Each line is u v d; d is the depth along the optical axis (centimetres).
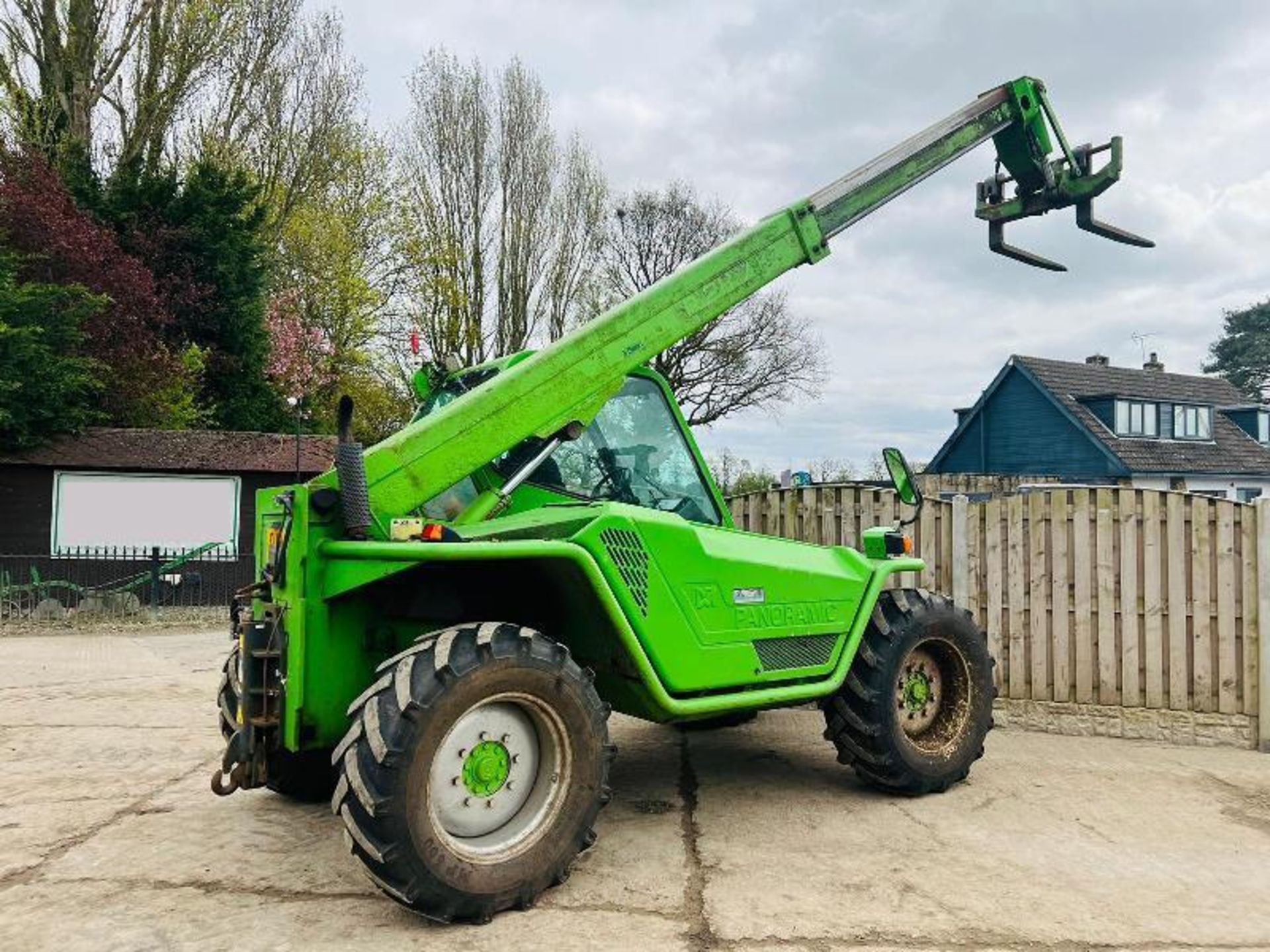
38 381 1513
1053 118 598
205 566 1491
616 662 386
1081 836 414
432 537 341
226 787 353
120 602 1276
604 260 3244
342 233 2717
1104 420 3061
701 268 463
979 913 325
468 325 2869
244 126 2681
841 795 475
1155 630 640
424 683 308
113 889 343
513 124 2922
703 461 490
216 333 2259
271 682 353
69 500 1509
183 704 704
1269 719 608
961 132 559
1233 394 3569
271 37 2698
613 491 455
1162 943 304
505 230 2919
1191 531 638
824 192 511
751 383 3500
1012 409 3238
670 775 513
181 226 2227
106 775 503
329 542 352
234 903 330
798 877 358
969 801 468
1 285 1534
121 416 1884
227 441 1623
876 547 501
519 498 421
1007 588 677
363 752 301
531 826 331
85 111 2331
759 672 410
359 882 351
